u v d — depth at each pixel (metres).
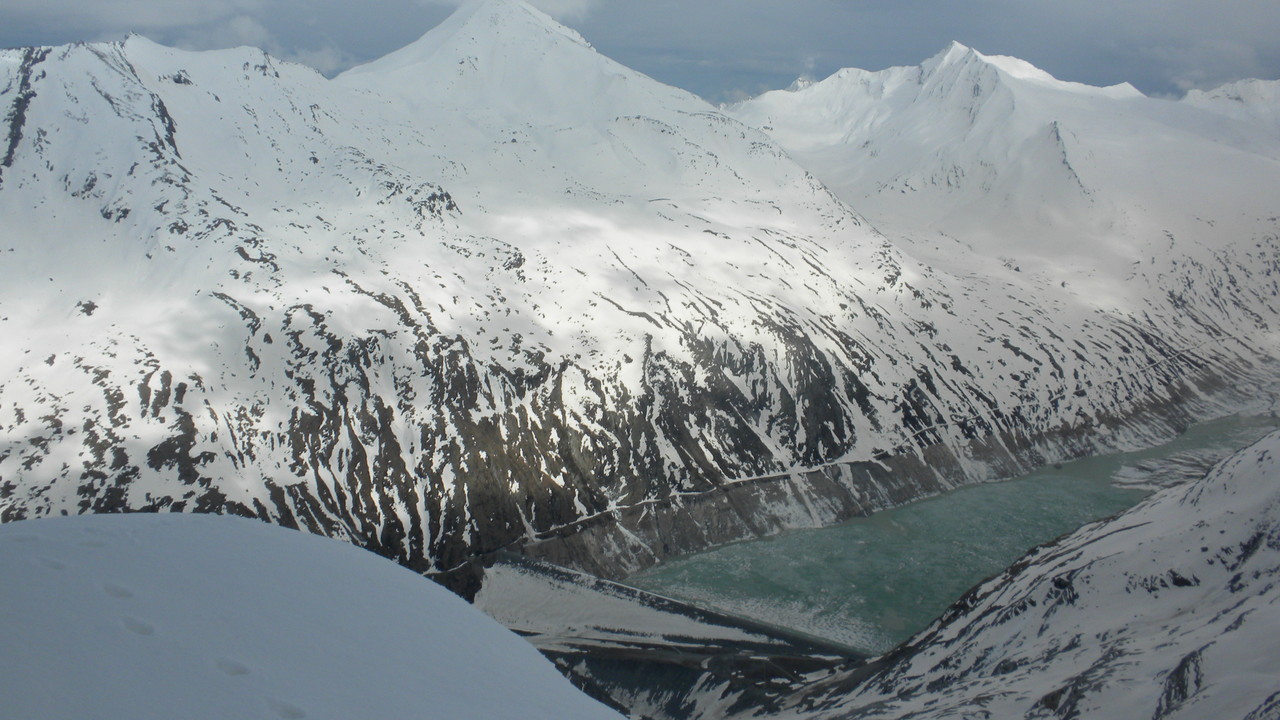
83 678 5.47
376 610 7.94
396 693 6.43
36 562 7.08
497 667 7.66
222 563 7.92
